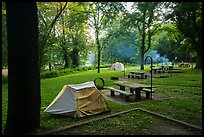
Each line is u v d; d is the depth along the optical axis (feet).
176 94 39.06
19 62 19.16
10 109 19.77
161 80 59.62
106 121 23.32
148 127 21.27
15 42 19.02
